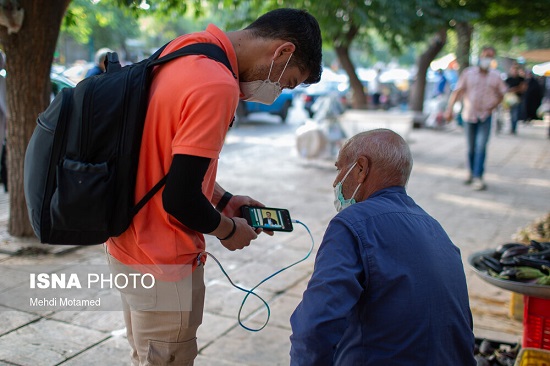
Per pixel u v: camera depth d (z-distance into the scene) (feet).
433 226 6.58
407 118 40.24
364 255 6.01
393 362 6.01
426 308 6.03
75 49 75.15
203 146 6.14
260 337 12.55
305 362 5.77
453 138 52.85
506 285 10.00
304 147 34.06
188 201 6.20
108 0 21.01
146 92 6.52
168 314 7.04
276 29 6.95
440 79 71.72
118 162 6.40
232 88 6.34
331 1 31.14
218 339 12.39
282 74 7.09
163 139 6.44
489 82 27.86
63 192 6.22
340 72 96.48
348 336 6.25
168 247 6.69
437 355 6.06
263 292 15.03
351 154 6.77
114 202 6.46
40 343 11.80
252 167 33.37
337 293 5.79
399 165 6.64
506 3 49.80
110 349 11.71
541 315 10.23
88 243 6.58
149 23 97.35
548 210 25.13
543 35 109.60
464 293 6.52
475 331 13.12
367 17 32.78
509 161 39.19
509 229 21.90
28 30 16.07
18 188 17.20
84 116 6.33
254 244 19.03
